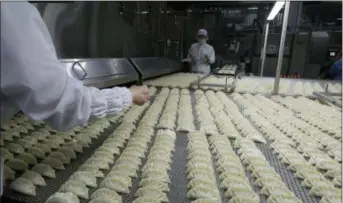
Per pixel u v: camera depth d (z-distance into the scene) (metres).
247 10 6.21
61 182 0.98
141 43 4.32
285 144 1.35
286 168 1.13
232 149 1.30
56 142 1.31
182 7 6.36
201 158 1.14
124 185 0.94
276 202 0.87
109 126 1.61
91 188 0.95
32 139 1.32
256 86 3.21
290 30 5.92
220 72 4.32
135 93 1.11
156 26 5.02
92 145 1.32
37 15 0.63
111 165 1.12
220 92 2.82
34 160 1.11
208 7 6.36
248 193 0.92
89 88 0.87
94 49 2.89
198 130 1.57
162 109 2.08
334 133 1.59
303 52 5.62
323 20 6.14
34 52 0.59
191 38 6.61
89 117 0.84
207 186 0.94
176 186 0.98
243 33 6.12
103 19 3.02
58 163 1.08
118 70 2.63
